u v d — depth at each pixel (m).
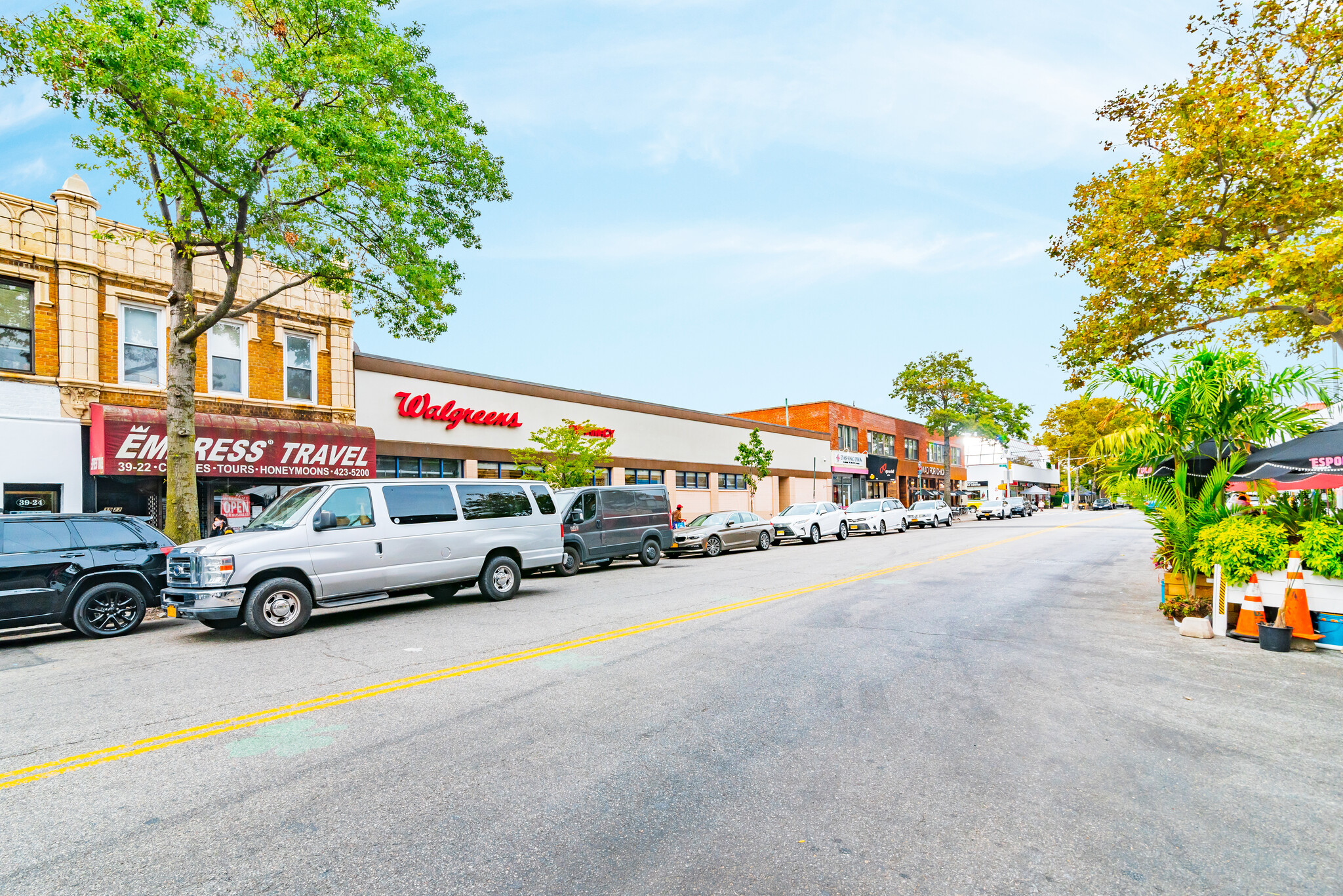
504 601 11.28
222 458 15.20
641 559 17.62
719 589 12.30
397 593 10.12
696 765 4.36
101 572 9.16
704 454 33.38
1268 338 12.56
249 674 6.73
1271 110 10.89
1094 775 4.20
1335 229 9.38
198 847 3.38
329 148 10.66
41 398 13.40
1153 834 3.47
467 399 21.81
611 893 2.96
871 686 6.07
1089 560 17.64
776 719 5.21
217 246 11.61
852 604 10.45
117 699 5.95
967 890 2.98
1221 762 4.41
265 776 4.24
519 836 3.47
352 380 18.62
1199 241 11.18
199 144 10.59
